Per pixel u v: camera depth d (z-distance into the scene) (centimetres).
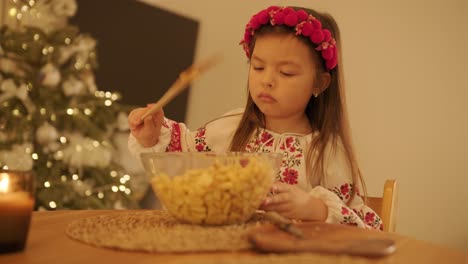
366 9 277
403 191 279
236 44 266
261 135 127
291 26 112
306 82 115
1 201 58
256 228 69
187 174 75
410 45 285
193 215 74
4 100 199
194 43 266
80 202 205
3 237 58
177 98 254
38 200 199
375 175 273
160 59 253
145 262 56
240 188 73
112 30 235
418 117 285
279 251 59
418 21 287
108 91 234
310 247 59
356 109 271
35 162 205
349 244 60
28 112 203
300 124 126
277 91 112
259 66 114
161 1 253
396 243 69
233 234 69
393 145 279
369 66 276
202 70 88
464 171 296
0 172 62
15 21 217
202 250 61
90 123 214
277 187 88
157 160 78
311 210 89
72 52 211
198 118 264
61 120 212
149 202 249
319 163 120
